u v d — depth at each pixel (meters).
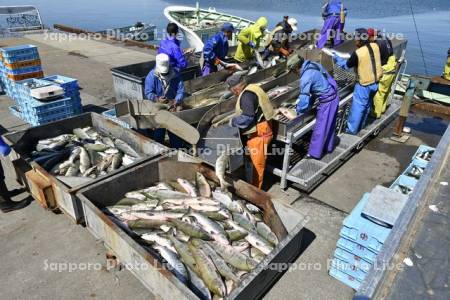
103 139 5.19
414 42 17.98
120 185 3.99
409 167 4.77
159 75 5.04
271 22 28.31
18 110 7.40
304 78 4.74
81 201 3.56
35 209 4.56
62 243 4.02
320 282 3.57
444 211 1.93
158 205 3.87
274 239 3.53
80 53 12.55
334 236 4.23
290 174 4.95
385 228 3.19
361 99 5.93
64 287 3.46
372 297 1.43
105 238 3.41
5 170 5.26
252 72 6.53
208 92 5.91
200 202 3.85
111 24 25.09
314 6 44.72
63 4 40.25
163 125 4.67
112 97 8.58
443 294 1.50
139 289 3.47
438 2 45.75
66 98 6.61
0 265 3.69
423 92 8.18
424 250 1.69
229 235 3.49
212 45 6.93
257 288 2.98
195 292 2.94
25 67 7.55
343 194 5.10
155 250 3.31
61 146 4.96
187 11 14.71
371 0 48.66
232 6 45.50
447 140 2.68
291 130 4.73
